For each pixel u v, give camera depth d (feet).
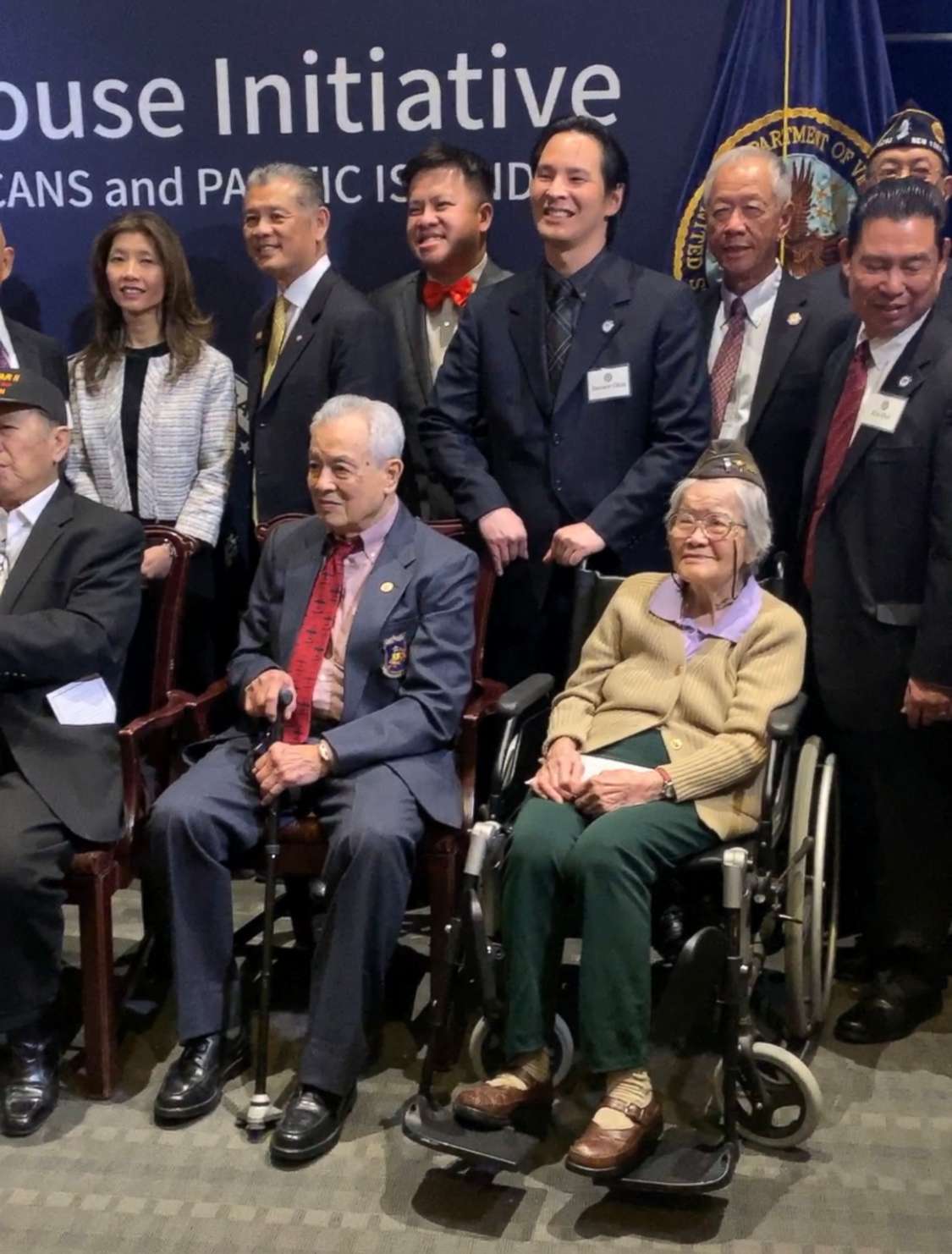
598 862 7.00
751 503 7.82
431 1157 7.33
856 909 9.61
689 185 10.59
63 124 11.06
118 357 10.22
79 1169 7.22
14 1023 7.53
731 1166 6.71
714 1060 7.90
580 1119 7.65
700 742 7.85
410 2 10.54
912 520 8.09
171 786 8.00
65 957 9.51
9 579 8.15
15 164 11.19
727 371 9.63
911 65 10.60
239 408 11.31
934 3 10.43
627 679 8.18
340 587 8.40
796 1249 6.57
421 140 10.84
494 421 9.66
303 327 9.90
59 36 10.88
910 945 8.64
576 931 7.54
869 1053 8.32
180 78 10.88
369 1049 8.04
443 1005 7.14
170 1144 7.43
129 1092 7.93
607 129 10.27
